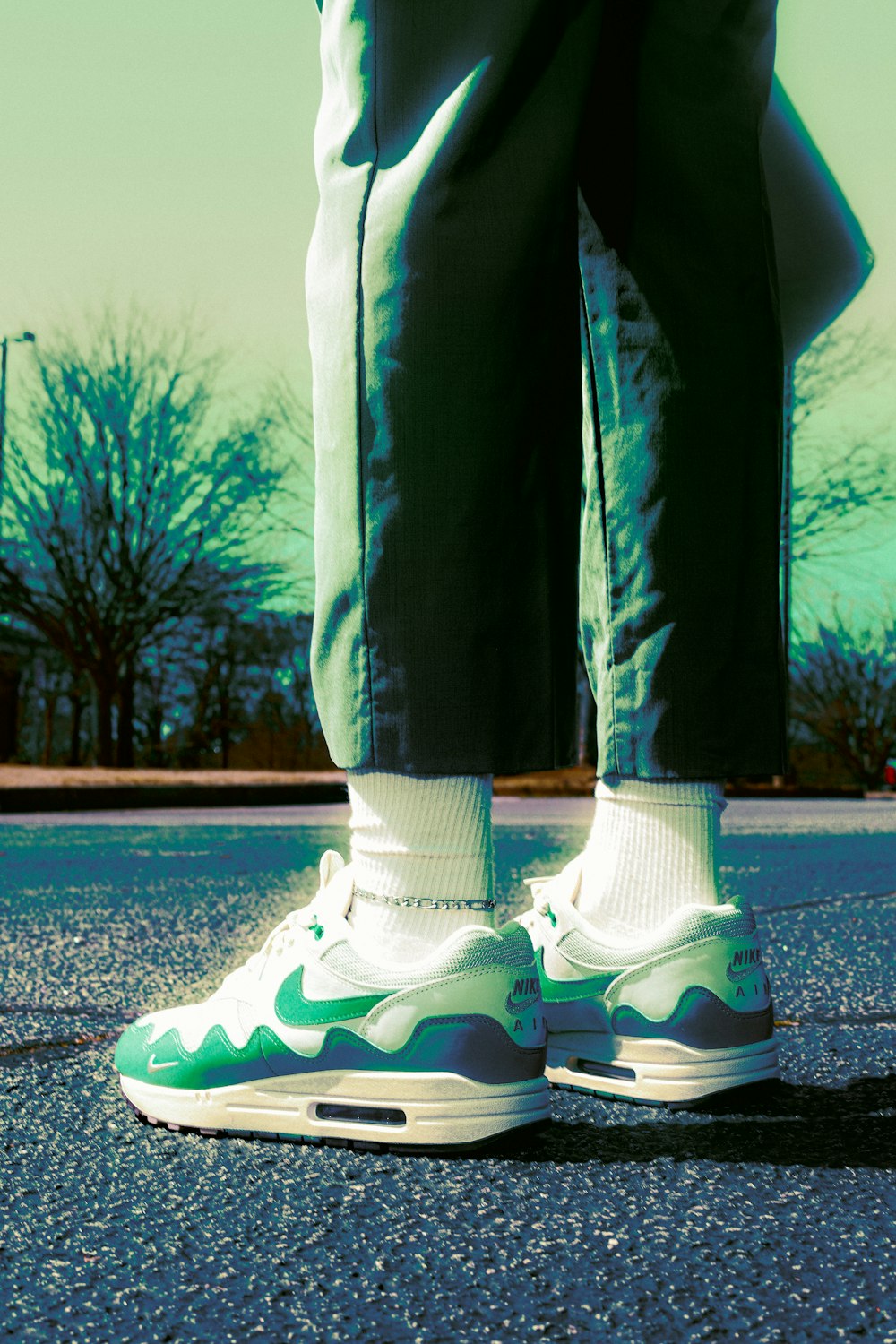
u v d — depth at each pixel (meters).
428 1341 0.70
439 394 1.01
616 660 1.24
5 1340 0.71
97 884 3.74
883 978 1.97
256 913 2.96
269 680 27.88
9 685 31.53
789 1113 1.19
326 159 1.09
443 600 1.02
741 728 1.22
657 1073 1.21
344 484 1.04
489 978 1.06
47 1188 0.97
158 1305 0.75
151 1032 1.17
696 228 1.20
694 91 1.20
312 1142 1.10
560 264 1.09
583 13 1.08
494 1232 0.87
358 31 1.05
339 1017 1.08
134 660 24.41
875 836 6.70
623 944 1.25
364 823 1.13
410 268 1.01
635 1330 0.72
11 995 1.85
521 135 1.04
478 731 1.04
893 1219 0.90
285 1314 0.74
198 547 21.28
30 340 20.22
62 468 20.89
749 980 1.23
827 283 1.44
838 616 25.77
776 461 1.26
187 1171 1.02
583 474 1.30
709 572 1.20
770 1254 0.83
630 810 1.29
